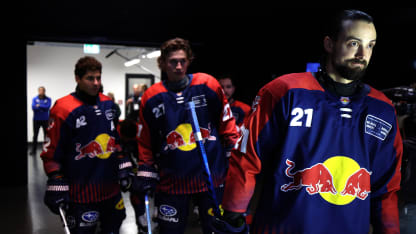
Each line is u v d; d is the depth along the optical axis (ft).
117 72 39.68
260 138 3.59
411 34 15.96
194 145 6.41
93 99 7.12
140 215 8.84
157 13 16.60
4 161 15.93
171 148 6.44
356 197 3.50
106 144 7.23
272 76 18.01
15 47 15.47
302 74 3.65
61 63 36.47
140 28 16.52
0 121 15.69
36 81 35.65
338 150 3.45
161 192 6.61
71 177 6.89
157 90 6.58
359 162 3.47
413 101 10.60
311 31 16.30
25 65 15.76
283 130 3.51
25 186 16.26
